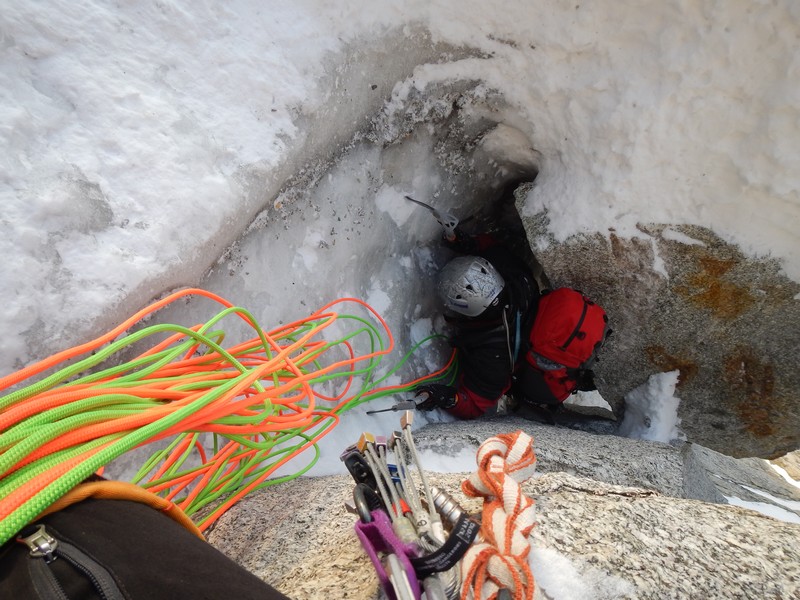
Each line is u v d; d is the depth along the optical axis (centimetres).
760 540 96
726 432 225
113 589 50
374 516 72
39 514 59
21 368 93
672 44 152
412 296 220
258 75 127
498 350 212
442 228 230
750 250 176
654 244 186
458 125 195
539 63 171
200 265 119
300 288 157
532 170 219
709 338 205
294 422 117
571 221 193
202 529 112
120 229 104
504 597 73
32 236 93
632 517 99
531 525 78
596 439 183
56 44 100
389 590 67
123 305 104
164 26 114
